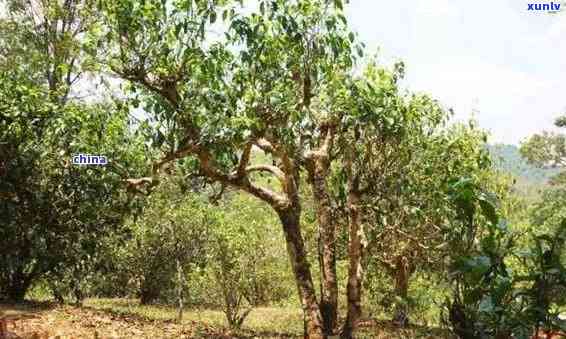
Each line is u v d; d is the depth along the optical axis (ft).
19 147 38.73
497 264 12.01
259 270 48.16
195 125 26.17
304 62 26.21
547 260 11.77
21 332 25.98
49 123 39.37
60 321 30.83
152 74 26.11
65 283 45.27
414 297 42.80
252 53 24.22
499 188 40.75
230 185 30.27
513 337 11.94
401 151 31.53
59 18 66.18
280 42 24.71
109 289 72.49
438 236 32.73
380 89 27.61
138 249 61.52
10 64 57.88
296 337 35.86
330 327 31.60
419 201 32.78
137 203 42.29
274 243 49.49
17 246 39.75
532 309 11.68
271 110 26.22
